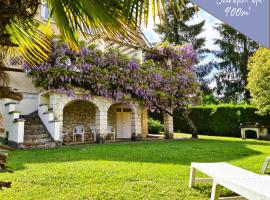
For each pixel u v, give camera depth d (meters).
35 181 4.59
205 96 27.52
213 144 10.84
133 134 12.79
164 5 1.99
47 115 10.40
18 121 9.09
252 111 17.12
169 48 14.76
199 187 4.43
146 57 15.02
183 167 5.93
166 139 13.52
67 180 4.69
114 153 7.80
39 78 10.76
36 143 9.44
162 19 2.04
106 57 12.16
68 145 10.39
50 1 2.34
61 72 10.68
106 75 11.75
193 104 14.82
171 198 3.88
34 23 2.54
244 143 11.60
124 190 4.20
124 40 2.26
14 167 5.64
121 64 12.48
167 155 7.64
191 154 7.93
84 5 2.15
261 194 2.36
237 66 25.44
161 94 13.24
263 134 15.02
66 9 2.27
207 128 18.41
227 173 3.43
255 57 15.70
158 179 4.87
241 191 2.70
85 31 2.33
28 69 10.16
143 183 4.58
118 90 12.19
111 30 2.21
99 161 6.42
